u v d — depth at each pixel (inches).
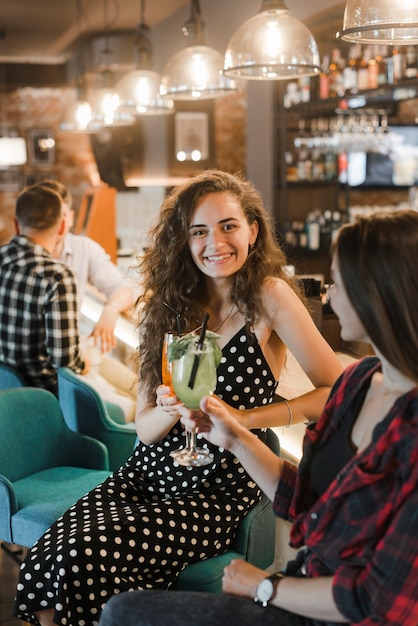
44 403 118.0
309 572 66.7
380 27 100.7
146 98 189.9
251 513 90.5
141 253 248.5
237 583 70.6
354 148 259.8
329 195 271.9
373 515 60.6
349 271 61.8
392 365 62.0
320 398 89.4
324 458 68.7
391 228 61.3
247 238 91.7
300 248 259.1
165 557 85.0
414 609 58.9
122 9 299.9
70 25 337.1
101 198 241.3
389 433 59.9
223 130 361.1
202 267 91.4
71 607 81.9
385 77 217.5
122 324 168.7
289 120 261.1
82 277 168.7
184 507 87.6
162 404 82.4
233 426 73.6
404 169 290.7
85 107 258.2
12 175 450.6
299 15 230.5
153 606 68.3
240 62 125.7
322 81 238.1
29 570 84.3
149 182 364.5
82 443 119.6
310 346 90.0
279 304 90.6
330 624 63.7
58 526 86.5
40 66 442.6
